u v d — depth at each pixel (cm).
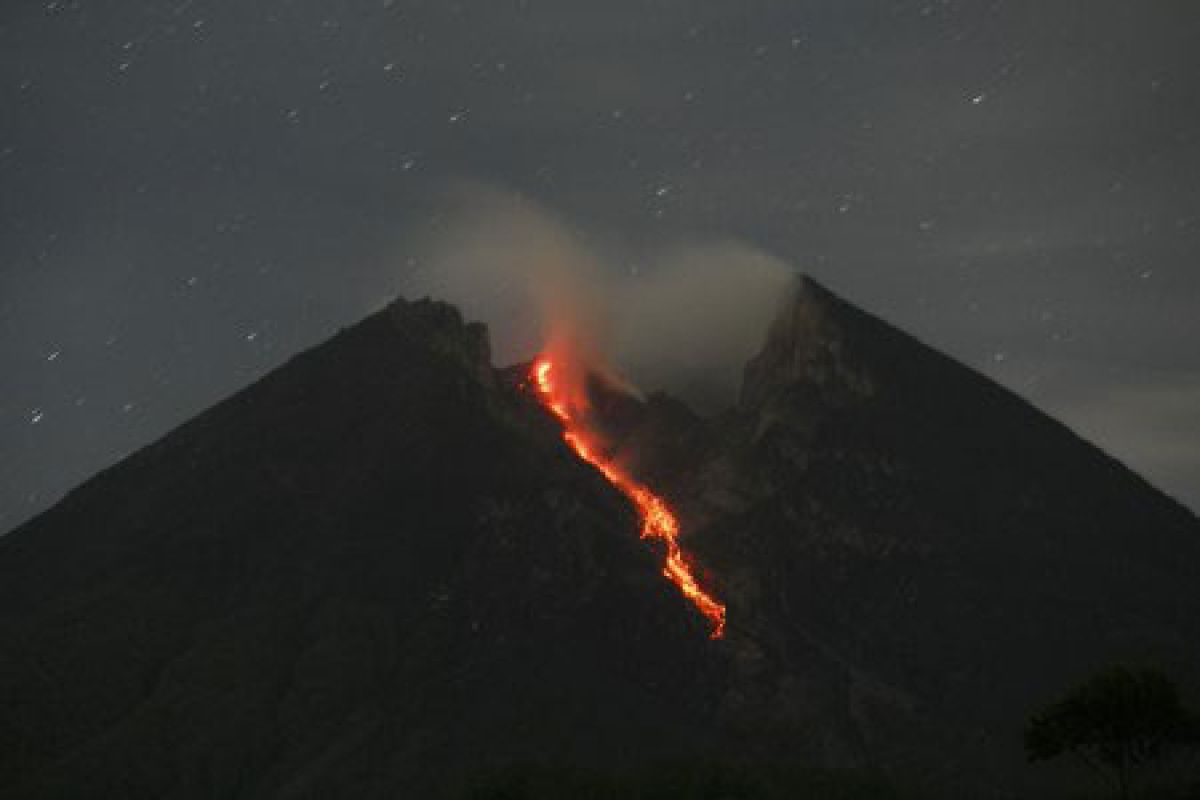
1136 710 17888
